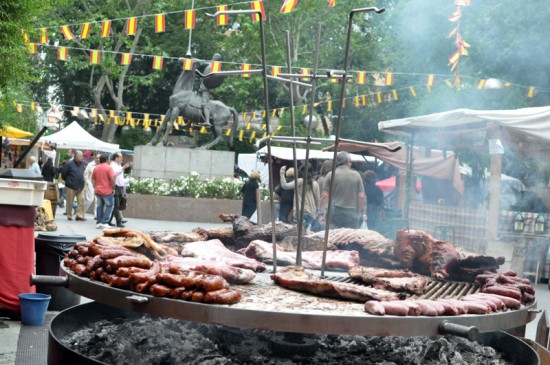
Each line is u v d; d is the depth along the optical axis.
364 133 32.59
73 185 18.86
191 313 2.93
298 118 30.52
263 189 22.12
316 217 14.35
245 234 5.20
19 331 6.94
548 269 12.63
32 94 44.12
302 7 32.12
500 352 4.18
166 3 37.47
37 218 15.10
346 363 3.64
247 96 37.94
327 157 21.12
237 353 3.68
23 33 11.27
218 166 24.27
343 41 33.62
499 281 3.93
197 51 43.47
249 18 34.34
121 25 38.84
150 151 23.80
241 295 3.15
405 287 3.67
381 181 23.27
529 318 3.57
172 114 24.06
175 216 21.73
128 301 3.10
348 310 3.09
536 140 12.10
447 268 4.39
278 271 3.89
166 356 3.60
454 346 3.97
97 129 46.56
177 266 3.33
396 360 3.73
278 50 32.94
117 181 17.69
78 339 4.02
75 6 38.62
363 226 14.70
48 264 8.28
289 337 3.85
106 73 39.47
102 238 4.07
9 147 25.56
